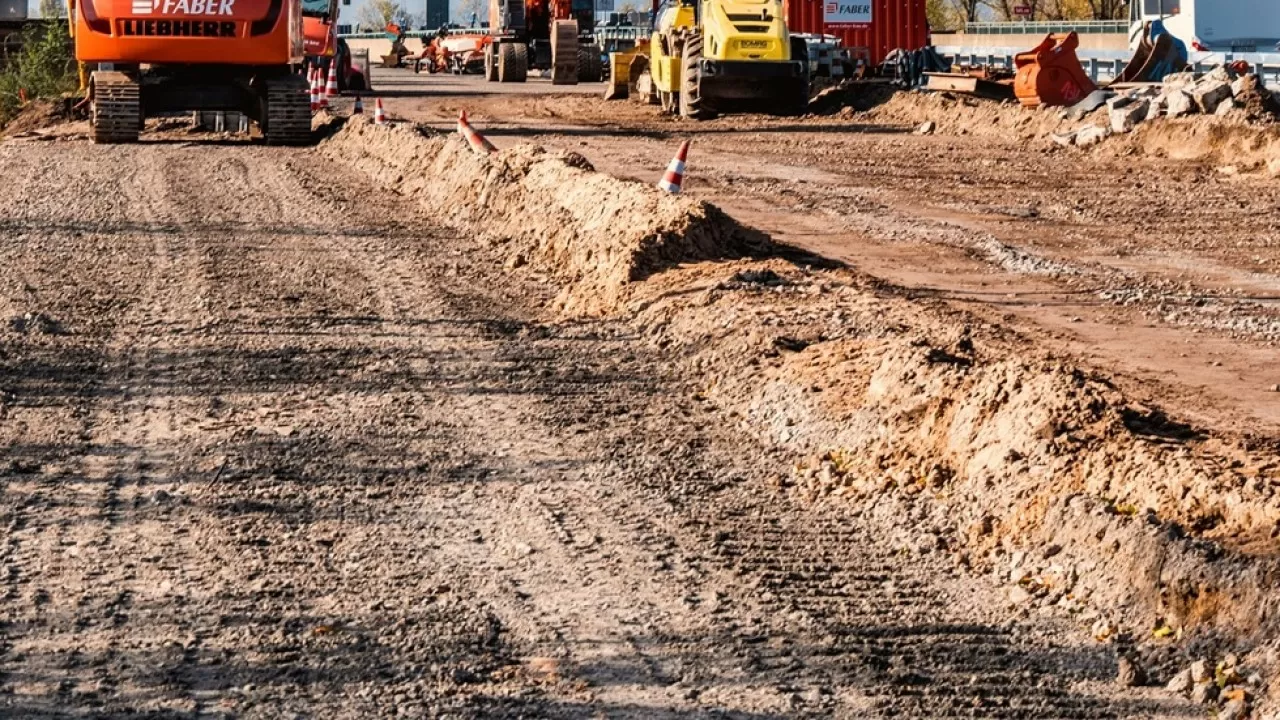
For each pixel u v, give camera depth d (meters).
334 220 18.73
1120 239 17.44
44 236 17.06
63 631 6.39
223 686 5.87
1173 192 21.67
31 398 10.16
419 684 5.88
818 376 9.92
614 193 15.79
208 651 6.19
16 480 8.42
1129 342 11.93
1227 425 9.30
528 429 9.47
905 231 18.02
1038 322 12.71
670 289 13.04
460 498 8.15
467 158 20.22
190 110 30.27
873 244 17.03
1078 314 13.08
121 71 29.59
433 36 88.50
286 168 25.12
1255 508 6.64
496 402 10.11
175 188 21.97
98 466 8.69
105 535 7.55
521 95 49.09
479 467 8.70
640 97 43.59
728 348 11.03
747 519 7.84
